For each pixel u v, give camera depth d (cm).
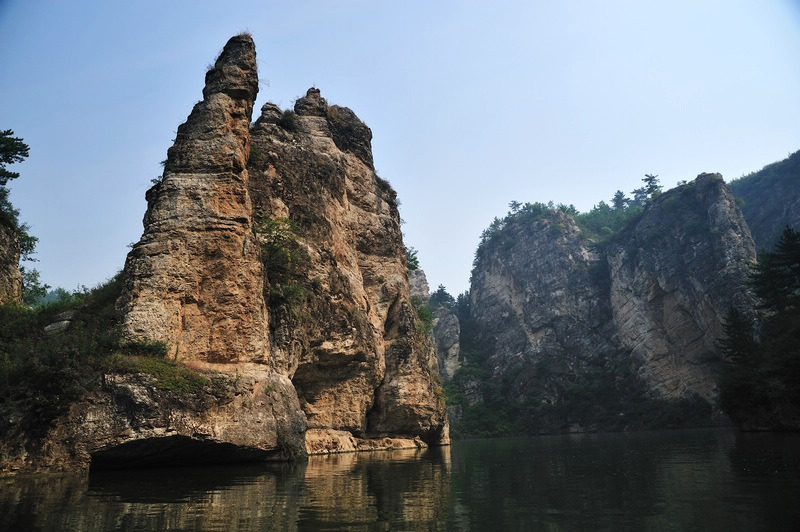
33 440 1988
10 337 2736
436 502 1373
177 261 2741
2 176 4047
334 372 4125
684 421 9244
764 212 12700
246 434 2478
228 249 2831
